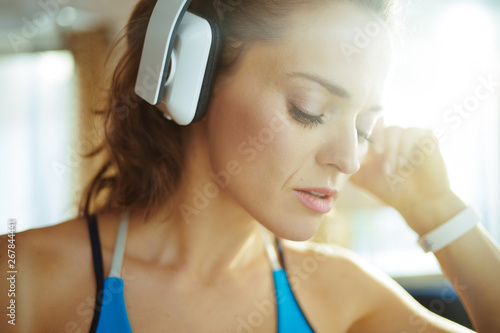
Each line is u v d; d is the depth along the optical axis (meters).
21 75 2.73
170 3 0.70
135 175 0.89
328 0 0.70
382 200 1.01
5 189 2.80
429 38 2.27
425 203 0.97
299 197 0.75
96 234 0.83
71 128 2.21
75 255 0.80
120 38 1.04
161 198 0.84
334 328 0.88
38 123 2.79
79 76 2.19
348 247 2.49
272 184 0.73
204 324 0.79
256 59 0.72
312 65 0.69
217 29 0.73
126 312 0.76
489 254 0.91
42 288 0.77
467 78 2.29
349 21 0.70
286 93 0.71
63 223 0.85
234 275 0.86
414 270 2.38
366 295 0.93
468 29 2.25
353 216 2.55
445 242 0.93
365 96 0.72
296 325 0.85
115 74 0.95
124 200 0.88
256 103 0.72
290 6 0.70
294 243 0.98
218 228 0.84
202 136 0.82
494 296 0.89
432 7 2.23
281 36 0.70
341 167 0.73
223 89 0.75
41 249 0.80
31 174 2.81
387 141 1.00
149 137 0.87
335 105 0.71
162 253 0.84
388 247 2.54
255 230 0.91
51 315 0.75
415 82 2.28
